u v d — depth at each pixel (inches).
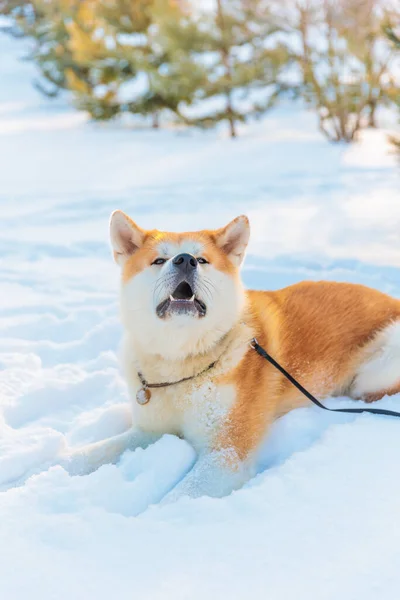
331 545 77.0
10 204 389.1
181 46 679.1
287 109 896.9
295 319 128.2
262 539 79.4
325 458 99.7
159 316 108.7
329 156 568.7
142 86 831.1
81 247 279.7
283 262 239.5
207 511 86.9
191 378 112.1
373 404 125.3
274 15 672.4
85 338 173.0
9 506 89.0
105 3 737.0
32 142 702.5
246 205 367.2
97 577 72.4
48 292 216.8
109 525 83.3
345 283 140.3
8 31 1489.9
